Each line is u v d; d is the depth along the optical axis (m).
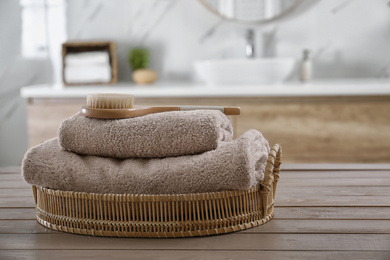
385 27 2.39
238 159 0.63
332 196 0.85
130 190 0.65
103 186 0.66
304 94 1.97
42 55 2.61
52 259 0.57
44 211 0.70
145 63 2.43
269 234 0.65
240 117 2.01
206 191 0.64
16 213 0.77
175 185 0.64
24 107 2.65
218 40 2.48
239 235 0.65
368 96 1.96
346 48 2.43
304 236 0.64
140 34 2.51
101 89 2.07
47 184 0.68
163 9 2.49
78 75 2.33
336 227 0.68
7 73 2.63
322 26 2.42
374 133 1.97
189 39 2.50
